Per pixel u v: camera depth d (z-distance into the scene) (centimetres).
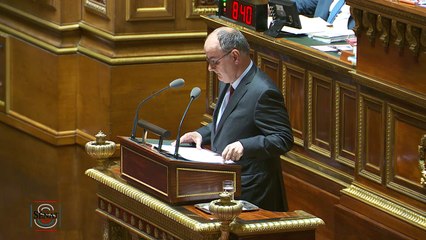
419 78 1606
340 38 1931
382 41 1656
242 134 1592
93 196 2383
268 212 1442
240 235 1381
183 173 1435
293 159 1911
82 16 2378
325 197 1834
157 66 2314
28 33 2462
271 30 1967
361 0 1662
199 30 2333
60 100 2402
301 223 1409
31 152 2489
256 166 1582
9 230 2509
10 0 2508
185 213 1409
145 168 1484
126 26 2284
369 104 1706
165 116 2339
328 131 1841
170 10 2302
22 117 2498
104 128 2330
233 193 1389
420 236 1616
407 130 1644
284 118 1583
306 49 1869
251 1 1998
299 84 1895
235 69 1590
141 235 1502
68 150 2423
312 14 2319
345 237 1745
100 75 2325
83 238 2423
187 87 2344
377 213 1688
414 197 1639
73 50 2388
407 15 1588
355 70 1738
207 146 1758
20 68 2494
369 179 1719
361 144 1730
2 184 2555
